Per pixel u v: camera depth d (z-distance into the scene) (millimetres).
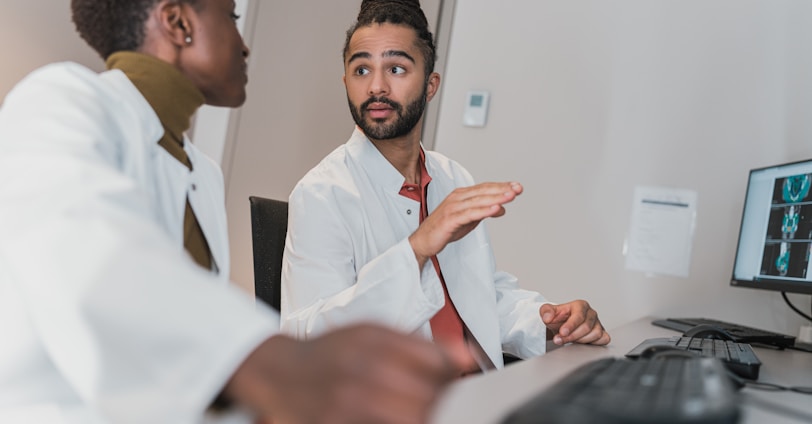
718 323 2145
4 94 1775
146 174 726
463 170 1787
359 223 1482
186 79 813
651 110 2549
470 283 1527
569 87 2660
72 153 566
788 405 824
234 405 472
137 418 460
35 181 528
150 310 466
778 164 2271
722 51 2482
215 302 479
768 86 2416
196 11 804
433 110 2785
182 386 454
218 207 891
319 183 1495
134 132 725
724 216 2422
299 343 448
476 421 579
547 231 2623
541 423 458
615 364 773
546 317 1312
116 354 468
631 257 2514
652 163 2527
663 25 2564
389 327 422
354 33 1516
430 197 1636
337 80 2539
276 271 1488
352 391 382
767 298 2330
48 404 628
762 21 2443
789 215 1990
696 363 776
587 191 2594
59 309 474
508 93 2734
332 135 2553
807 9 2393
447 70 2828
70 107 633
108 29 795
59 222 493
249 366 440
